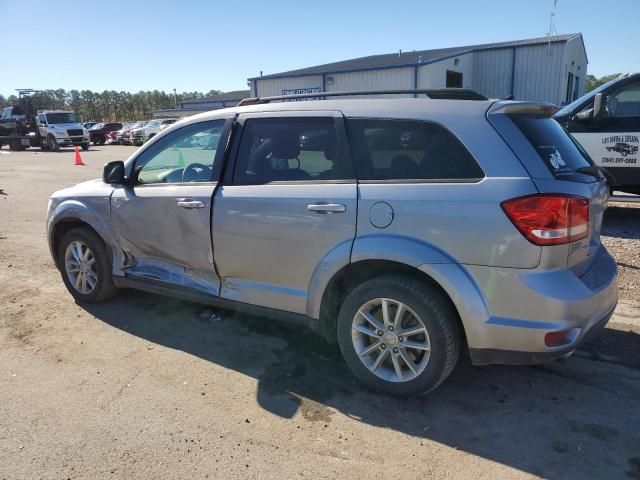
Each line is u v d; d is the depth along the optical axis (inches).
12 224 347.3
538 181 111.8
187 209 155.3
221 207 148.2
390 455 109.1
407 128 125.5
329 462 107.0
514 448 111.0
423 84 906.1
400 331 125.3
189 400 129.6
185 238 158.4
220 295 156.0
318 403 128.2
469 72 998.4
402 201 120.4
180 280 165.9
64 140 1267.2
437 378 122.2
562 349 112.3
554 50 905.5
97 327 173.5
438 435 115.6
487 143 117.0
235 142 151.9
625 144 285.6
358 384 136.5
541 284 109.7
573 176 121.0
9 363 149.3
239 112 154.0
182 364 148.0
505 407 125.9
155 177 170.4
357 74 980.6
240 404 127.9
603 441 112.8
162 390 134.3
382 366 131.6
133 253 176.9
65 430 118.0
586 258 122.6
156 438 114.8
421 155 123.0
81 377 141.2
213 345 159.9
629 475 102.5
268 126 146.8
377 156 128.0
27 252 271.6
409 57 1060.5
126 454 109.7
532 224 108.9
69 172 701.3
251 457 108.7
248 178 147.4
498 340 114.6
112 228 177.5
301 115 141.1
